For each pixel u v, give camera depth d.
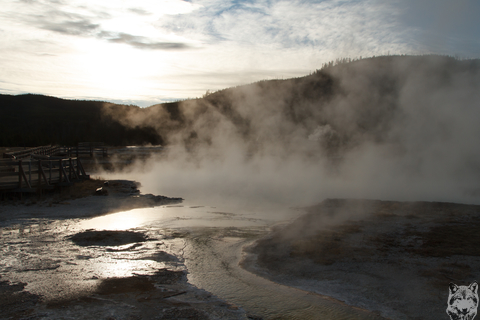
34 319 5.12
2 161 13.97
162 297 6.10
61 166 17.28
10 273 6.93
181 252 8.73
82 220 11.67
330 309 5.72
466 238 8.59
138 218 12.41
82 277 6.85
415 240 8.66
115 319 5.21
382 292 6.12
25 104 151.38
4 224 10.72
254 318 5.43
